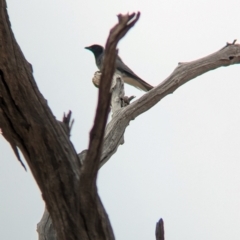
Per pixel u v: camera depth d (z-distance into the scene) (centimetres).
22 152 694
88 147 610
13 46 682
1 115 682
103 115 591
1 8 665
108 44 570
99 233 664
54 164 680
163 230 718
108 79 577
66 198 671
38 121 684
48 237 1011
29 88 689
